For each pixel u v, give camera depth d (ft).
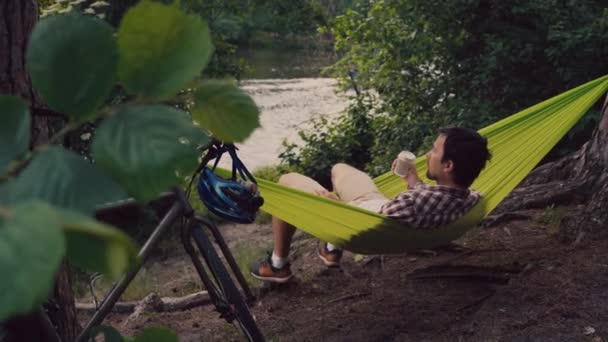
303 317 12.98
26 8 6.59
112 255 1.33
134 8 1.65
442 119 29.60
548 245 14.12
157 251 23.26
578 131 24.47
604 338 10.39
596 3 28.48
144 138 1.62
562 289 11.73
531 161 13.14
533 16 28.14
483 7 28.89
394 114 32.27
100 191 1.55
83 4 12.34
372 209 12.05
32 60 1.64
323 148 37.70
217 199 6.79
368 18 30.86
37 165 1.53
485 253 14.37
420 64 31.01
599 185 15.98
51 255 1.18
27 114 1.57
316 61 102.78
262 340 7.15
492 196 12.84
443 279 13.47
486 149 11.44
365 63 32.09
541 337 10.55
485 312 11.45
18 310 1.13
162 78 1.67
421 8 28.84
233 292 7.05
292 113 59.72
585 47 25.86
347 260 15.15
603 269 12.24
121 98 1.68
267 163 43.16
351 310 12.85
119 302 16.05
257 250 20.29
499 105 28.40
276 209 11.09
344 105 62.75
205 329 13.55
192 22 1.68
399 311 12.51
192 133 1.65
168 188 1.61
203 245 6.89
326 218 10.85
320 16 41.93
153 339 2.04
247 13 35.88
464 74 29.78
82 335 3.02
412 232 11.08
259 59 101.55
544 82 28.02
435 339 11.33
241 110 1.84
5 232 1.19
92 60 1.65
